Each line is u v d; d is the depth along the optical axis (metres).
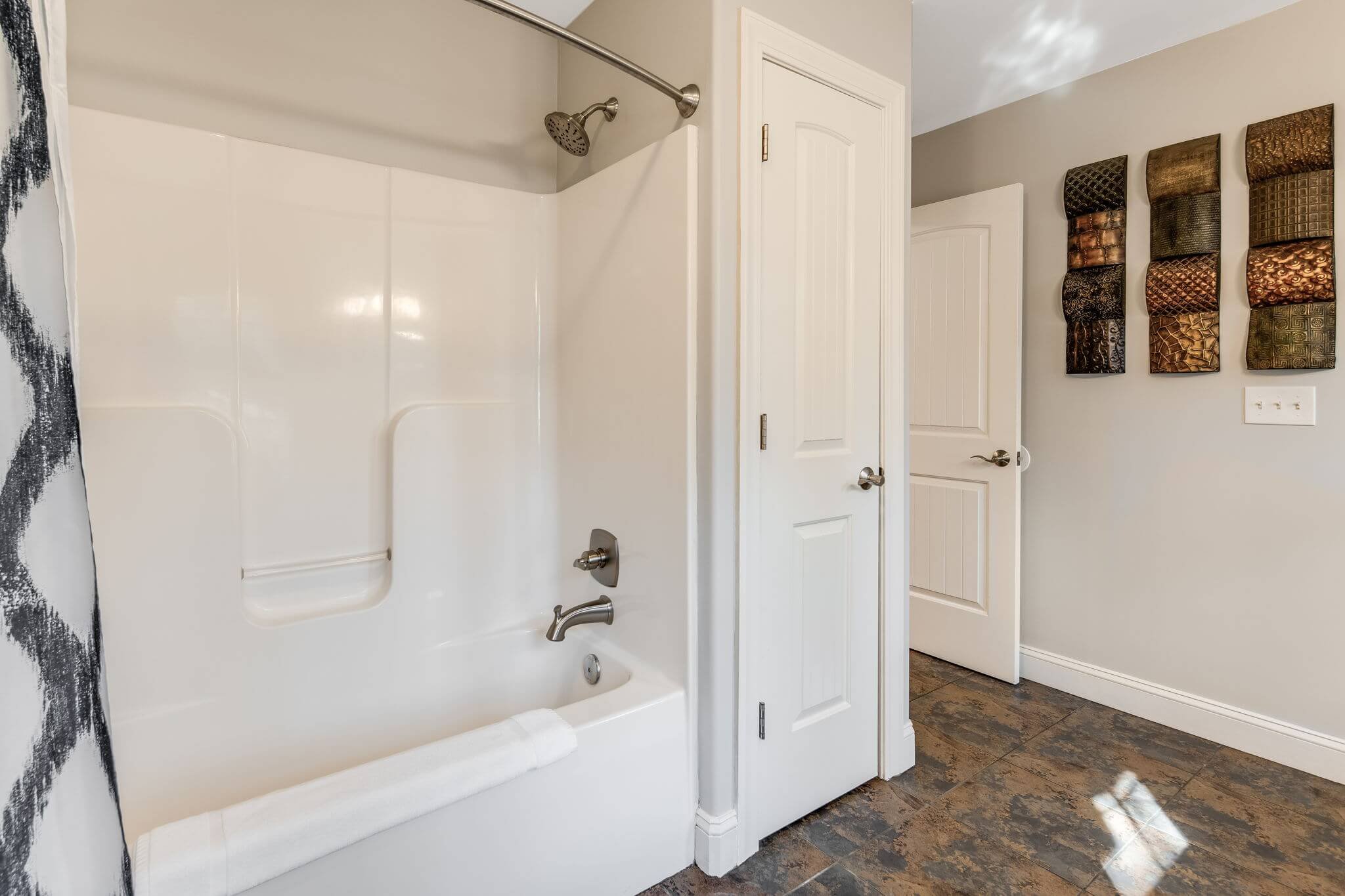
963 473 2.60
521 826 1.20
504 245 1.92
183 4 1.48
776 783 1.63
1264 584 1.98
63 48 0.48
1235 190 1.99
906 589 1.92
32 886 0.38
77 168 1.34
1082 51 2.16
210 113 1.52
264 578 1.58
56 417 0.44
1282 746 1.94
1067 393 2.41
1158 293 2.13
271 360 1.58
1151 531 2.21
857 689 1.83
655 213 1.56
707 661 1.48
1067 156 2.38
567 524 1.93
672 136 1.49
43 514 0.42
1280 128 1.88
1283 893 1.42
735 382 1.49
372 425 1.73
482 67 1.92
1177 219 2.08
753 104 1.48
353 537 1.71
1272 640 1.97
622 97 1.73
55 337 0.45
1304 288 1.85
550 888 1.25
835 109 1.68
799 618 1.67
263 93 1.58
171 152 1.44
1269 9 1.91
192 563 1.43
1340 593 1.84
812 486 1.67
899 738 1.91
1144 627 2.24
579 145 1.68
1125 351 2.25
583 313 1.84
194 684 1.44
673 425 1.52
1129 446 2.26
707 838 1.48
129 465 1.37
